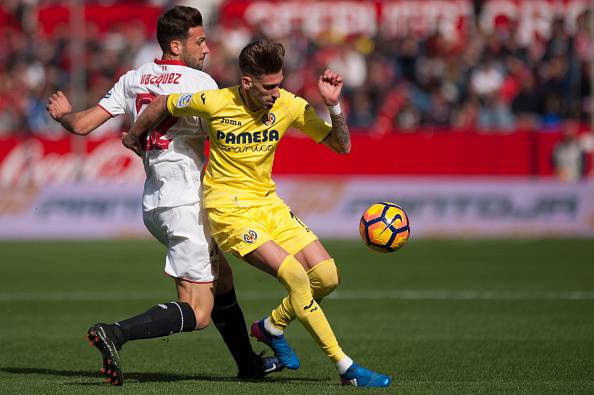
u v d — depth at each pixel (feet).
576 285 132.26
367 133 206.49
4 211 201.77
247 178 68.59
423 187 197.26
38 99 229.25
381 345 89.86
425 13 253.24
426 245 184.55
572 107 220.02
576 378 72.33
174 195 69.05
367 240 71.56
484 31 243.19
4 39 247.91
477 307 114.42
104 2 252.01
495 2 250.37
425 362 80.79
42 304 119.44
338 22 255.50
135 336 65.31
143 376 75.31
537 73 227.61
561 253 169.07
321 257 69.51
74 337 96.07
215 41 240.32
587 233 195.00
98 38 244.22
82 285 136.05
